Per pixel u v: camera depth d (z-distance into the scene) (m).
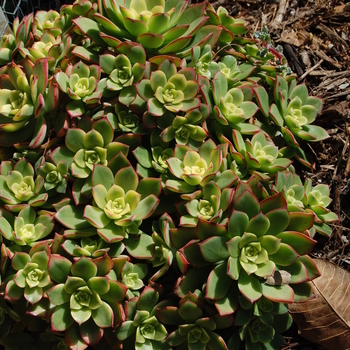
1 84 0.72
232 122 0.72
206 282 0.67
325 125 0.83
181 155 0.70
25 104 0.71
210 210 0.68
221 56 0.80
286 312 0.69
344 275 0.73
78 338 0.66
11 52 0.76
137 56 0.71
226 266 0.66
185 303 0.65
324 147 0.81
